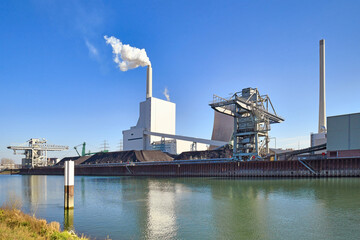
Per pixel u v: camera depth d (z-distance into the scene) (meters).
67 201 35.38
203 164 99.62
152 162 132.50
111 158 178.25
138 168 122.69
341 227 24.00
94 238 22.67
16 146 188.12
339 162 70.94
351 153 73.75
